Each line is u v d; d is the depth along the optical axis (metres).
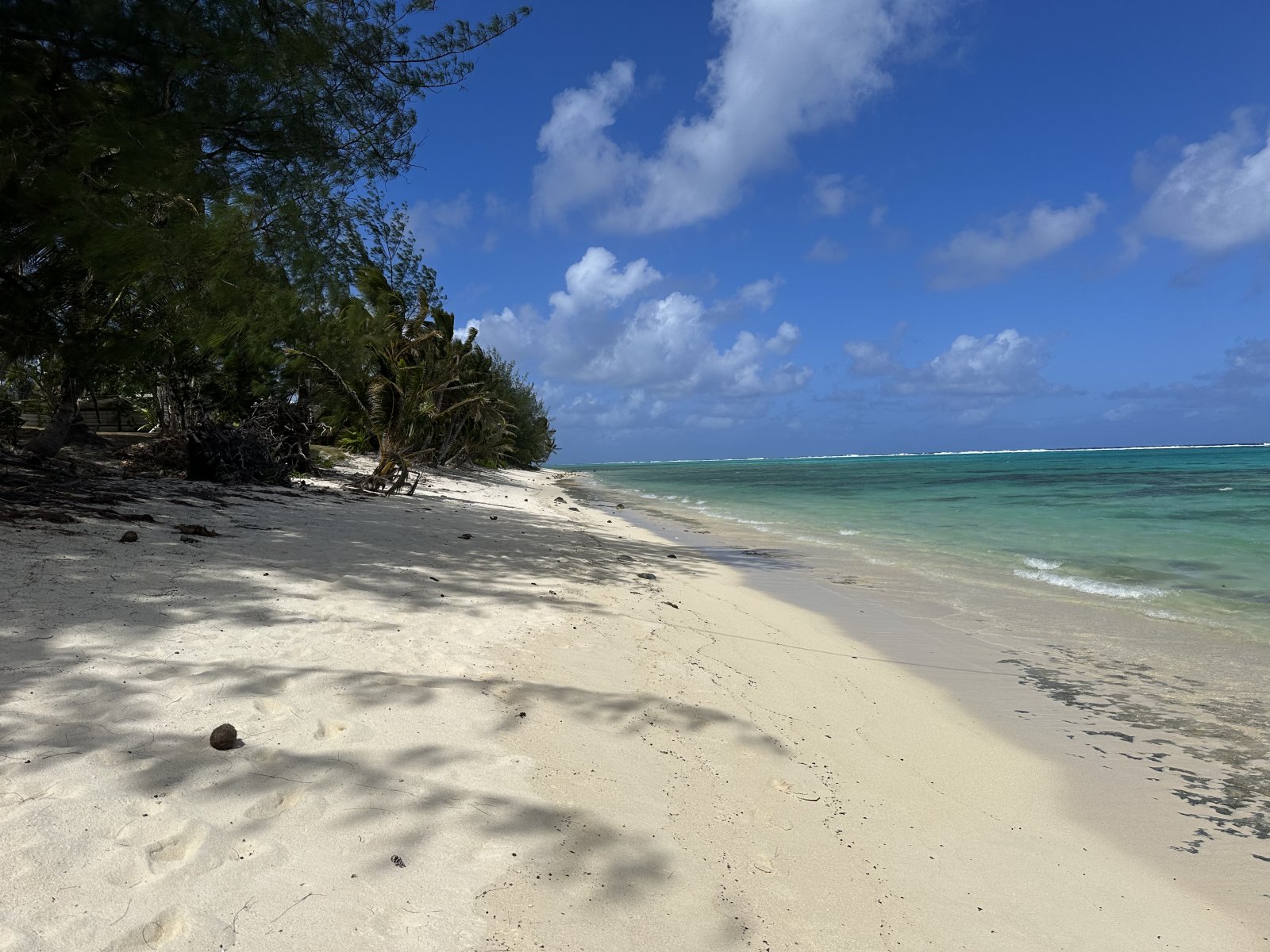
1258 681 5.33
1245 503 21.39
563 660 4.65
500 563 8.05
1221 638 6.54
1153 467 62.62
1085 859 3.01
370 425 18.39
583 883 2.40
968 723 4.50
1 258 6.69
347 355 15.07
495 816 2.70
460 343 27.33
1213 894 2.79
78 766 2.65
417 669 4.09
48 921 1.92
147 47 6.88
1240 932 2.57
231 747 2.92
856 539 14.23
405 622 5.01
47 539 5.61
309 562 6.49
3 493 7.20
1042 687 5.20
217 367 14.02
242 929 1.99
